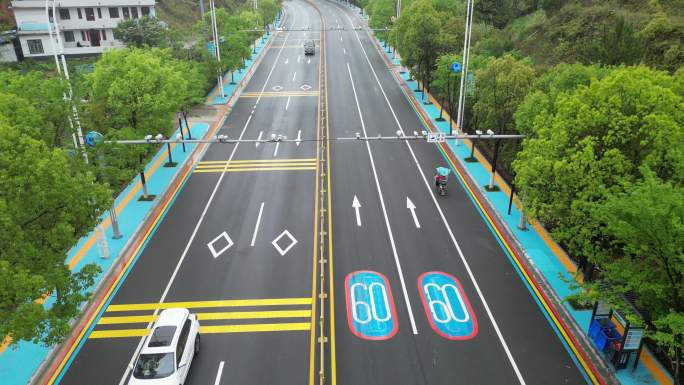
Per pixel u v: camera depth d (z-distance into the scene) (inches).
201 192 1296.8
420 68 2139.5
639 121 734.5
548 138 834.2
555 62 1873.8
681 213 537.3
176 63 1577.3
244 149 1598.2
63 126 868.0
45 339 619.8
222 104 2055.9
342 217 1155.3
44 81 887.1
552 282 896.9
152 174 1395.2
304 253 1010.7
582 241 725.3
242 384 688.4
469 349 752.3
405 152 1566.2
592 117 757.3
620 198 616.1
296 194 1277.1
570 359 731.4
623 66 964.0
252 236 1077.8
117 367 727.1
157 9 3090.6
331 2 5605.3
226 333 789.9
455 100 1764.3
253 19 3085.6
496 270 952.9
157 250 1027.9
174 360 656.4
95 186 737.6
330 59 2901.1
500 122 1277.1
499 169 1408.7
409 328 797.2
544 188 815.7
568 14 2032.5
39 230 656.4
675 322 511.5
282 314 832.3
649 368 692.1
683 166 643.5
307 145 1626.5
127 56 1267.2
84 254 1005.2
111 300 871.7
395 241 1053.8
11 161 629.3
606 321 727.7
